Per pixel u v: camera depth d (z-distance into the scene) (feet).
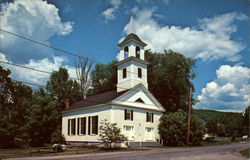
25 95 156.04
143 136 102.12
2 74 138.72
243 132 264.93
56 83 172.14
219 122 255.09
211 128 224.53
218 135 243.60
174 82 133.80
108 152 73.10
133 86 105.60
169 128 102.99
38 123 122.83
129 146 92.02
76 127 111.86
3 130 115.24
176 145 103.45
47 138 125.18
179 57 136.67
